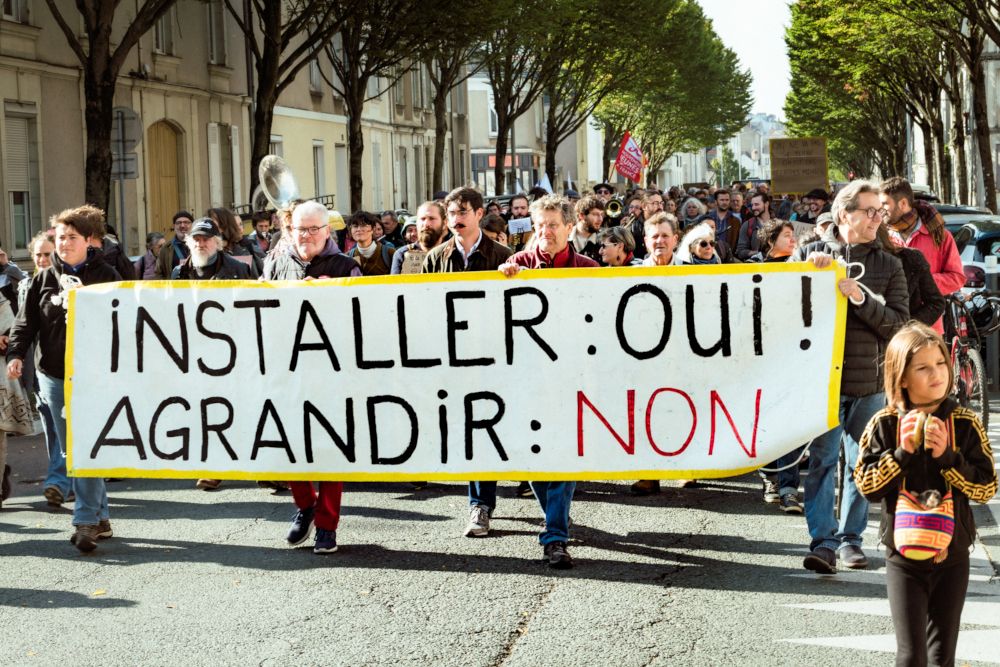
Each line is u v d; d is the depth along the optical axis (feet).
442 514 27.78
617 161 114.32
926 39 113.19
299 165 116.37
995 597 20.72
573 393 23.50
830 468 22.44
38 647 18.92
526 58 137.69
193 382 24.84
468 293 23.72
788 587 21.45
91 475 25.07
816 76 166.81
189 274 30.35
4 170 72.64
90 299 25.13
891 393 14.11
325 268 24.95
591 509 28.09
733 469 22.95
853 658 17.79
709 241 28.22
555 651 18.26
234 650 18.54
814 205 51.98
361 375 24.21
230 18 102.01
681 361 23.06
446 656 18.08
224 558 24.16
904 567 13.88
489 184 249.14
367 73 93.40
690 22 169.89
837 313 22.26
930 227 27.84
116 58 59.47
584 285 23.31
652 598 20.92
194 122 95.50
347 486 31.22
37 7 75.46
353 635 19.13
